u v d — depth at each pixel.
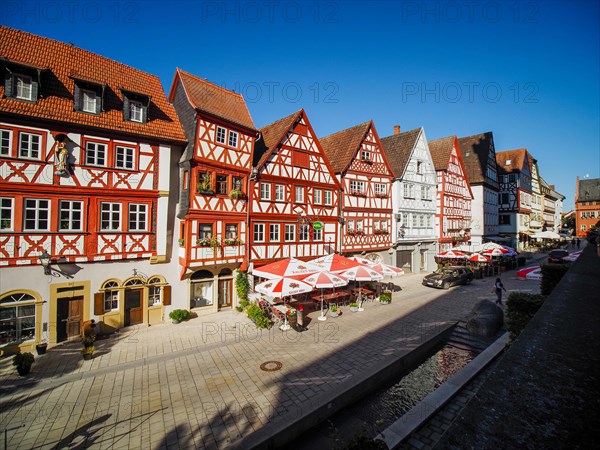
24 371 9.21
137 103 13.56
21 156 11.01
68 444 6.45
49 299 11.45
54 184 11.51
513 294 9.51
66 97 12.20
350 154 21.89
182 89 15.77
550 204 62.53
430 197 27.58
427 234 27.20
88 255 12.10
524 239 45.22
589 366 2.13
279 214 17.72
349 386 8.30
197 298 15.17
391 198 24.62
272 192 17.47
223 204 15.23
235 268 16.16
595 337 2.64
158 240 13.66
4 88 10.92
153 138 13.55
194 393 8.23
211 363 9.96
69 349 11.17
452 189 30.69
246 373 9.24
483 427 1.57
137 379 9.02
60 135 11.55
